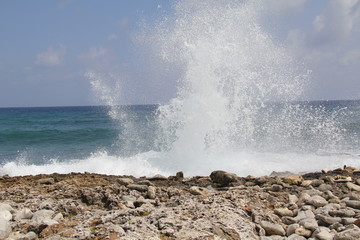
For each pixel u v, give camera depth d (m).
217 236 3.97
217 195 5.89
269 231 4.64
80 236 3.89
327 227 4.88
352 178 7.95
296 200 6.11
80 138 21.80
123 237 3.75
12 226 4.82
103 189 6.54
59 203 5.75
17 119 47.62
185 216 4.59
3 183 7.81
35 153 16.73
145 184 7.30
